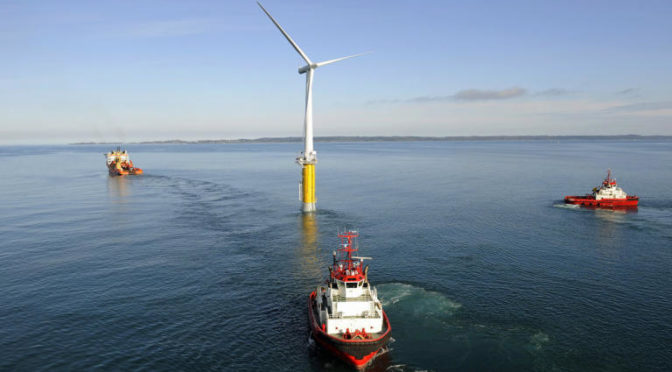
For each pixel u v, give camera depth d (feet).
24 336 160.35
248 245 275.18
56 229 320.70
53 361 144.87
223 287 206.08
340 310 156.97
